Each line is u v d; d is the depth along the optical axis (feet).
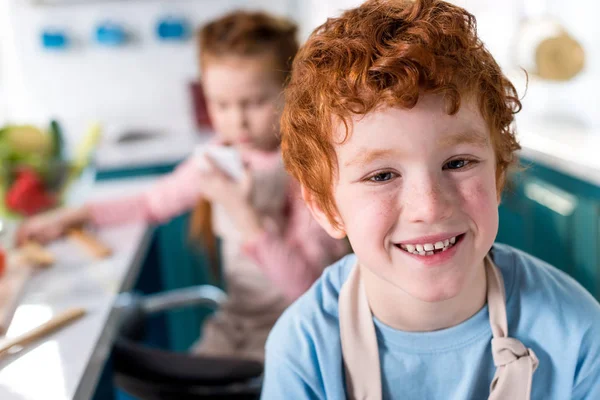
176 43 8.79
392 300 2.00
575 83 5.90
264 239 4.19
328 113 1.83
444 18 1.86
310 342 2.13
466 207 1.74
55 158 4.70
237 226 4.31
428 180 1.72
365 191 1.78
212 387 2.83
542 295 2.06
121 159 7.18
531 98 6.55
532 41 5.56
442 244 1.78
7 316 3.17
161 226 6.91
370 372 2.08
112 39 8.55
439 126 1.69
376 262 1.84
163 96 8.98
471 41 1.86
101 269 3.82
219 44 4.34
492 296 2.03
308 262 4.19
